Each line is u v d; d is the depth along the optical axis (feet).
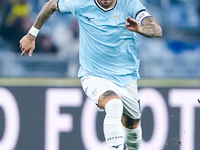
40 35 81.41
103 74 38.22
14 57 72.95
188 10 88.07
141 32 32.14
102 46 37.17
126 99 39.88
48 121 50.52
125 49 37.68
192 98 51.26
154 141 50.98
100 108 37.37
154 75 79.00
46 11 39.52
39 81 58.08
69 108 50.65
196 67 79.30
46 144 50.44
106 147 50.70
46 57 74.54
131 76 39.63
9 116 50.39
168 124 51.13
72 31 82.99
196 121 51.29
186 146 51.16
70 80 58.54
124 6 36.37
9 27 83.30
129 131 43.19
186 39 86.53
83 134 50.60
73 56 77.66
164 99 51.11
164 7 87.61
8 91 50.37
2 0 82.99
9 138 50.39
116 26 36.37
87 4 36.63
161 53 83.76
